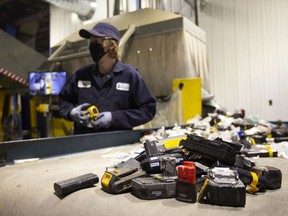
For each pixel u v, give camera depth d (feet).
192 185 1.46
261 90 12.33
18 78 9.30
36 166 2.49
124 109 4.58
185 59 7.52
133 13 8.79
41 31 18.33
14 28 17.92
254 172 1.75
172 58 7.70
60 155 3.08
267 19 12.19
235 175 1.53
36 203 1.74
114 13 10.50
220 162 1.82
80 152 3.29
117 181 1.68
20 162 2.67
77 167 2.43
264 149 3.07
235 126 4.90
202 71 8.77
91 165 2.52
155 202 1.48
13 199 1.87
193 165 1.55
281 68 11.87
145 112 4.49
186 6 12.26
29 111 10.51
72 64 9.27
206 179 1.56
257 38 12.42
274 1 12.01
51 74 8.52
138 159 2.23
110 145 3.73
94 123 4.08
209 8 13.53
